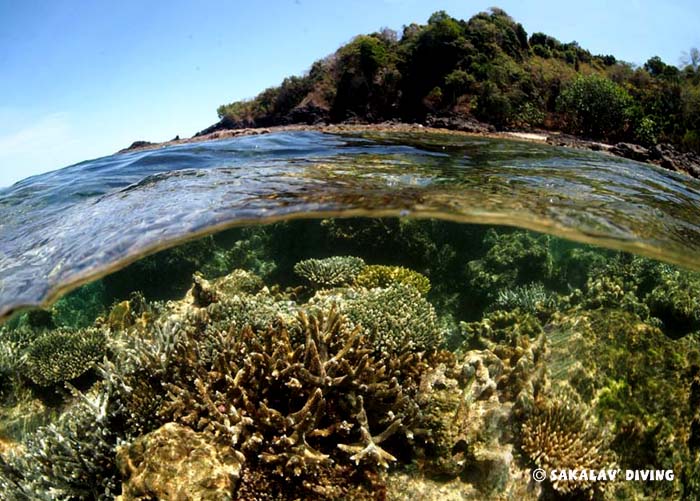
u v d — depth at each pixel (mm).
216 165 2654
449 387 1046
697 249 1462
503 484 870
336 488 826
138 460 830
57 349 1562
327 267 1762
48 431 1082
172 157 3176
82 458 974
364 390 946
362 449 862
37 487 985
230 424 876
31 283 1401
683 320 1510
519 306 1589
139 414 976
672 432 1050
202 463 793
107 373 1099
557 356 1190
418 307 1284
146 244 1537
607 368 1141
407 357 1068
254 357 960
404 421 943
